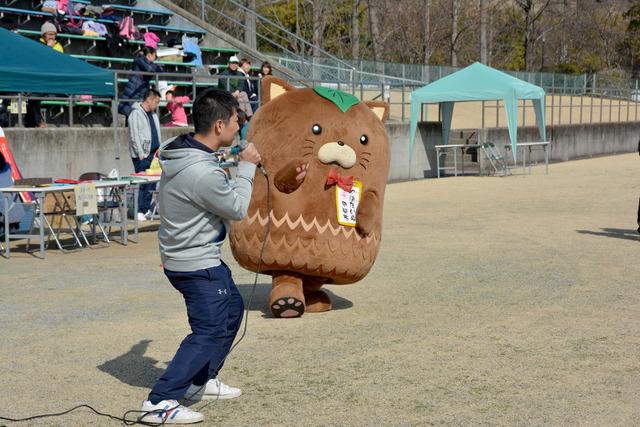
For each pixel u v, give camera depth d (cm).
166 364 668
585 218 1589
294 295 806
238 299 564
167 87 2052
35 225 1369
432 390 600
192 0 3116
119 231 1454
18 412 558
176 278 531
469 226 1483
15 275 1048
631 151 4194
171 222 524
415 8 6544
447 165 2944
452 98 2442
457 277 1025
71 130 1566
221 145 530
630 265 1106
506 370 648
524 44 7750
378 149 820
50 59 1375
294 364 666
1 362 673
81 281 1009
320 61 3362
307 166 731
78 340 741
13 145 1475
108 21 2462
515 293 934
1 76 1295
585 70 7969
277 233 790
